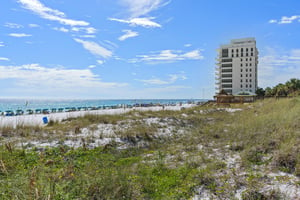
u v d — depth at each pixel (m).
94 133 8.88
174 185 3.86
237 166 4.38
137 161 5.54
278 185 3.38
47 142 7.15
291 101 14.27
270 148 5.06
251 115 12.15
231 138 6.96
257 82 85.69
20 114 25.98
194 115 15.99
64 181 3.50
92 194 3.27
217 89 85.81
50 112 29.33
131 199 3.32
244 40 84.50
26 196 2.77
